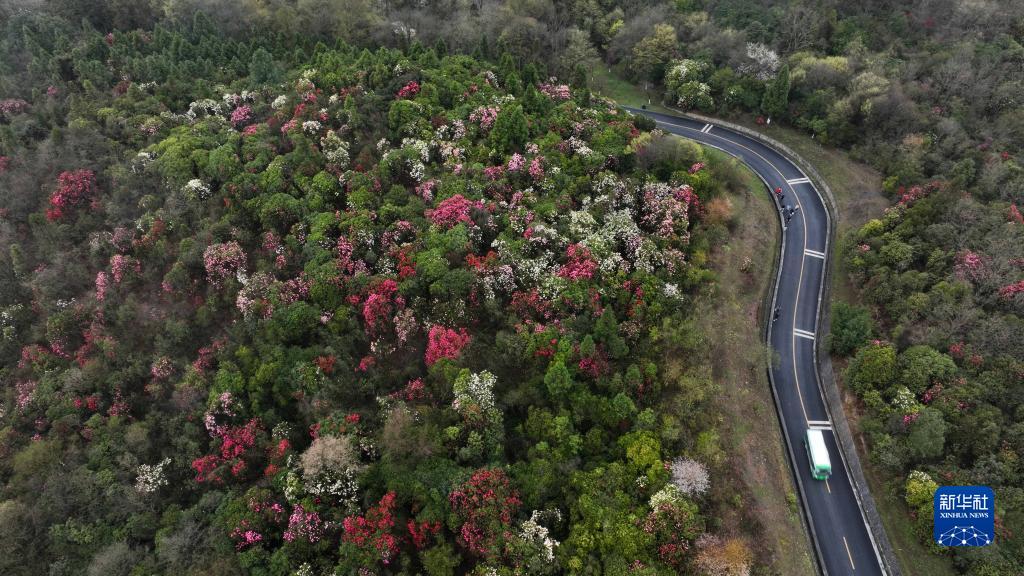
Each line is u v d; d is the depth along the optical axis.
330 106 80.12
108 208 69.12
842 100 91.88
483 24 112.06
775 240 77.31
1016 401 51.81
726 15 116.69
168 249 63.81
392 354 56.62
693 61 107.75
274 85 89.00
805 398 61.53
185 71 90.69
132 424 54.03
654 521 43.41
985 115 88.31
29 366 61.38
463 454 47.88
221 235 63.34
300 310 56.25
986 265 60.97
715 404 54.44
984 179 73.19
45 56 92.81
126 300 61.81
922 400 54.53
